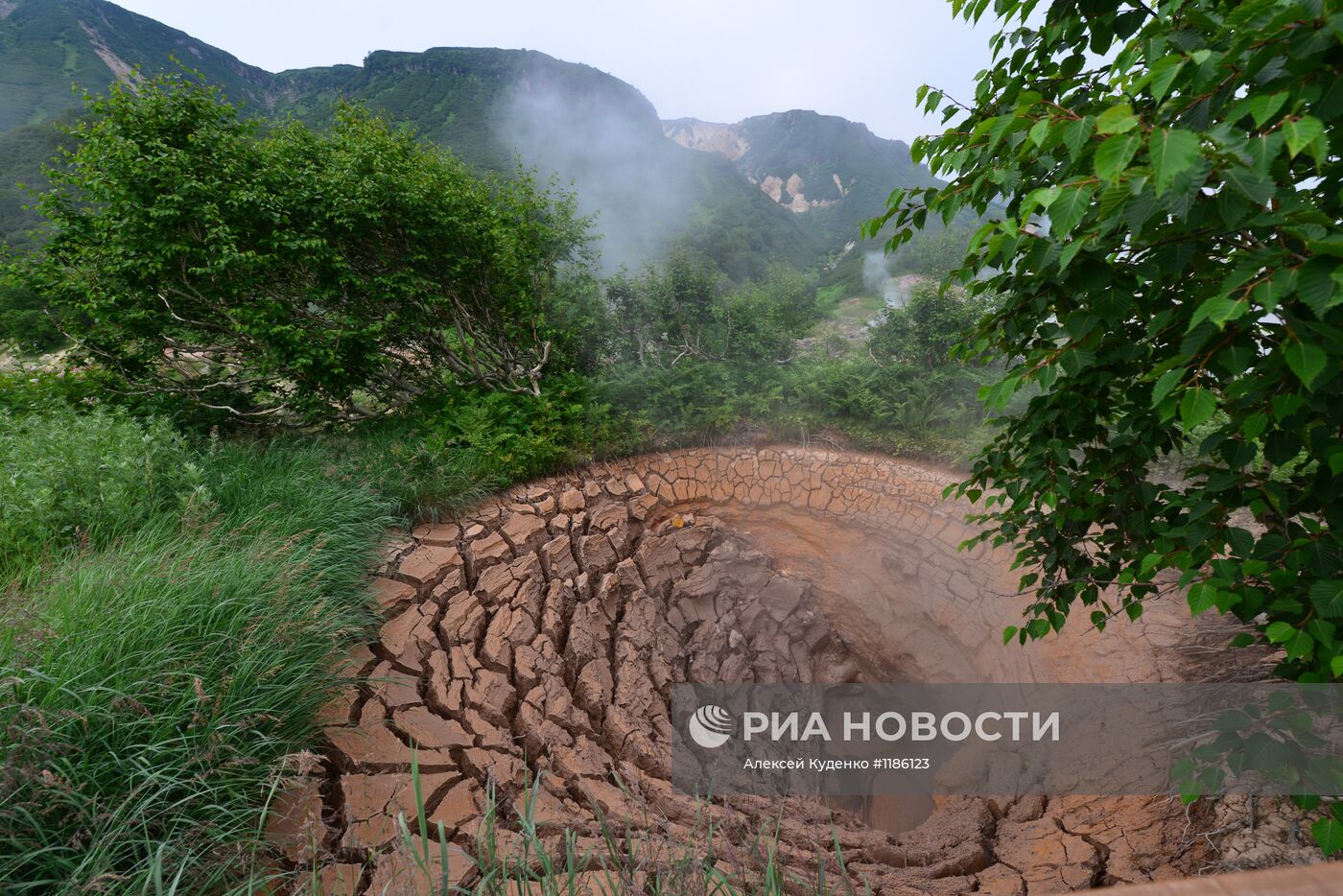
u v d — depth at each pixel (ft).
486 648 13.71
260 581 10.70
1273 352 5.23
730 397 25.55
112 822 6.67
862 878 9.78
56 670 7.63
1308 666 6.94
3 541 11.00
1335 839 5.71
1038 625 8.90
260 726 8.59
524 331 26.00
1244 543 6.11
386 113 23.47
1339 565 5.66
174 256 18.63
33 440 14.30
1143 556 7.95
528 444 20.52
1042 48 7.93
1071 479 8.49
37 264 18.42
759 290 34.27
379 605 13.60
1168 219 5.71
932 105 8.38
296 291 21.08
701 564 21.34
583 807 10.36
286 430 21.97
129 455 13.67
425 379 25.29
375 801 9.32
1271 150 4.20
